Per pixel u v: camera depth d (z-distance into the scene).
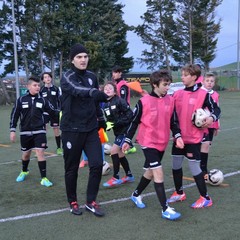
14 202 4.88
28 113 5.64
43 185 5.66
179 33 40.94
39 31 29.91
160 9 39.59
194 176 4.44
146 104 4.12
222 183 5.49
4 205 4.76
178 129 4.25
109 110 5.46
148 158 4.14
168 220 4.06
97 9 32.78
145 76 30.81
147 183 4.45
